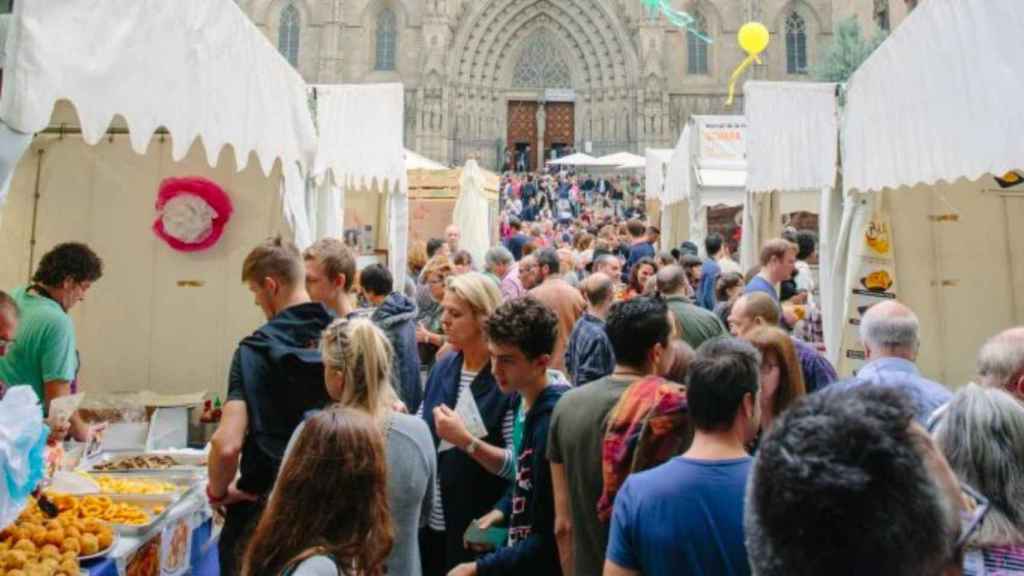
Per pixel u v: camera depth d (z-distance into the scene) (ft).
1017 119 21.58
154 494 18.06
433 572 16.62
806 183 35.68
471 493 16.25
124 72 17.60
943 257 34.58
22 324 19.16
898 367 17.76
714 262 46.14
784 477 5.71
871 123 31.12
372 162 40.81
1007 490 10.42
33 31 14.69
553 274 31.91
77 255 20.52
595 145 191.21
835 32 146.30
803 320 37.27
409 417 13.71
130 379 31.60
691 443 12.28
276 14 193.16
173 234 31.01
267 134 27.20
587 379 24.76
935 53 25.58
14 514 12.54
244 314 31.86
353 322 13.79
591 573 12.67
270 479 15.01
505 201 154.20
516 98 197.88
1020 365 13.88
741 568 9.76
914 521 5.38
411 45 192.44
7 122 14.15
